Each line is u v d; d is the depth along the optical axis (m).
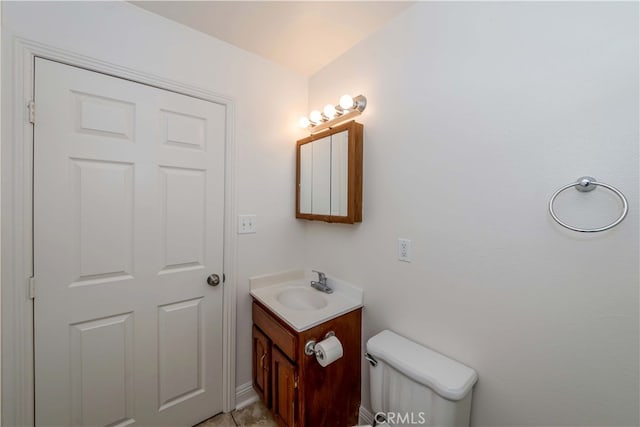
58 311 1.10
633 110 0.70
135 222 1.26
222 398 1.56
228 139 1.53
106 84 1.18
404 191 1.25
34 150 1.04
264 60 1.66
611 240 0.74
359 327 1.46
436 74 1.13
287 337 1.28
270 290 1.66
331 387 1.33
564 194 0.81
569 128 0.80
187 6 1.24
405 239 1.25
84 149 1.14
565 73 0.81
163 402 1.37
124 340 1.25
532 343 0.89
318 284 1.67
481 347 1.00
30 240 1.04
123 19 1.21
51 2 1.06
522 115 0.89
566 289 0.82
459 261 1.06
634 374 0.72
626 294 0.73
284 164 1.78
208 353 1.50
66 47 1.09
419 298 1.20
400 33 1.27
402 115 1.26
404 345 1.19
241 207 1.59
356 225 1.50
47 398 1.09
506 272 0.94
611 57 0.73
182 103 1.38
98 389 1.20
